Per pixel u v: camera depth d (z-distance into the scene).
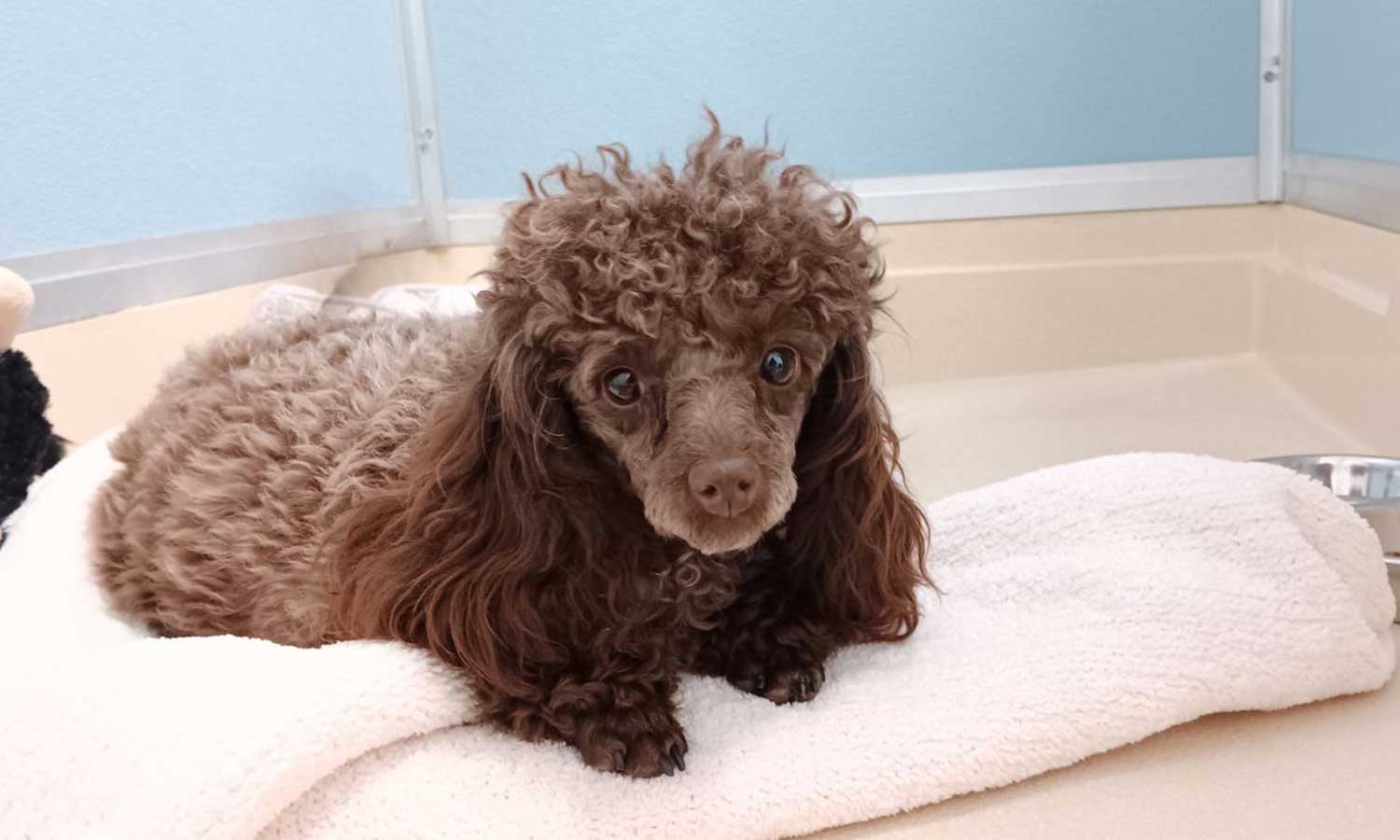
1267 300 2.44
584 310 0.81
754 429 0.82
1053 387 2.41
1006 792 0.92
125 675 0.84
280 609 1.03
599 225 0.81
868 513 1.00
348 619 0.96
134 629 1.14
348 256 2.41
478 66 2.69
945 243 2.52
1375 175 2.02
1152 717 0.94
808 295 0.83
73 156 1.68
